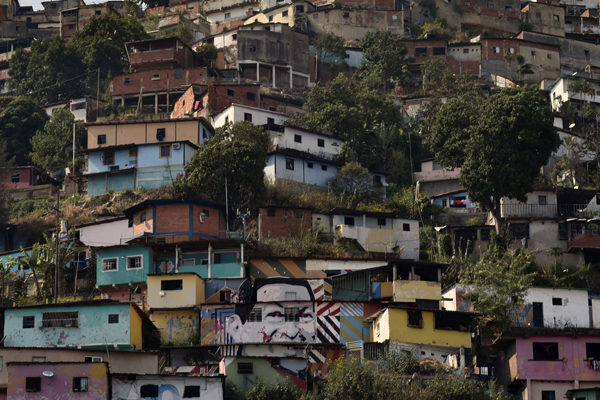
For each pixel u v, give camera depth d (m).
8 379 105.75
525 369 117.12
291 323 132.25
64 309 127.81
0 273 162.75
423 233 183.50
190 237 163.00
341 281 141.75
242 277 148.12
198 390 108.25
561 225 177.50
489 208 180.12
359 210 176.88
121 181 199.25
